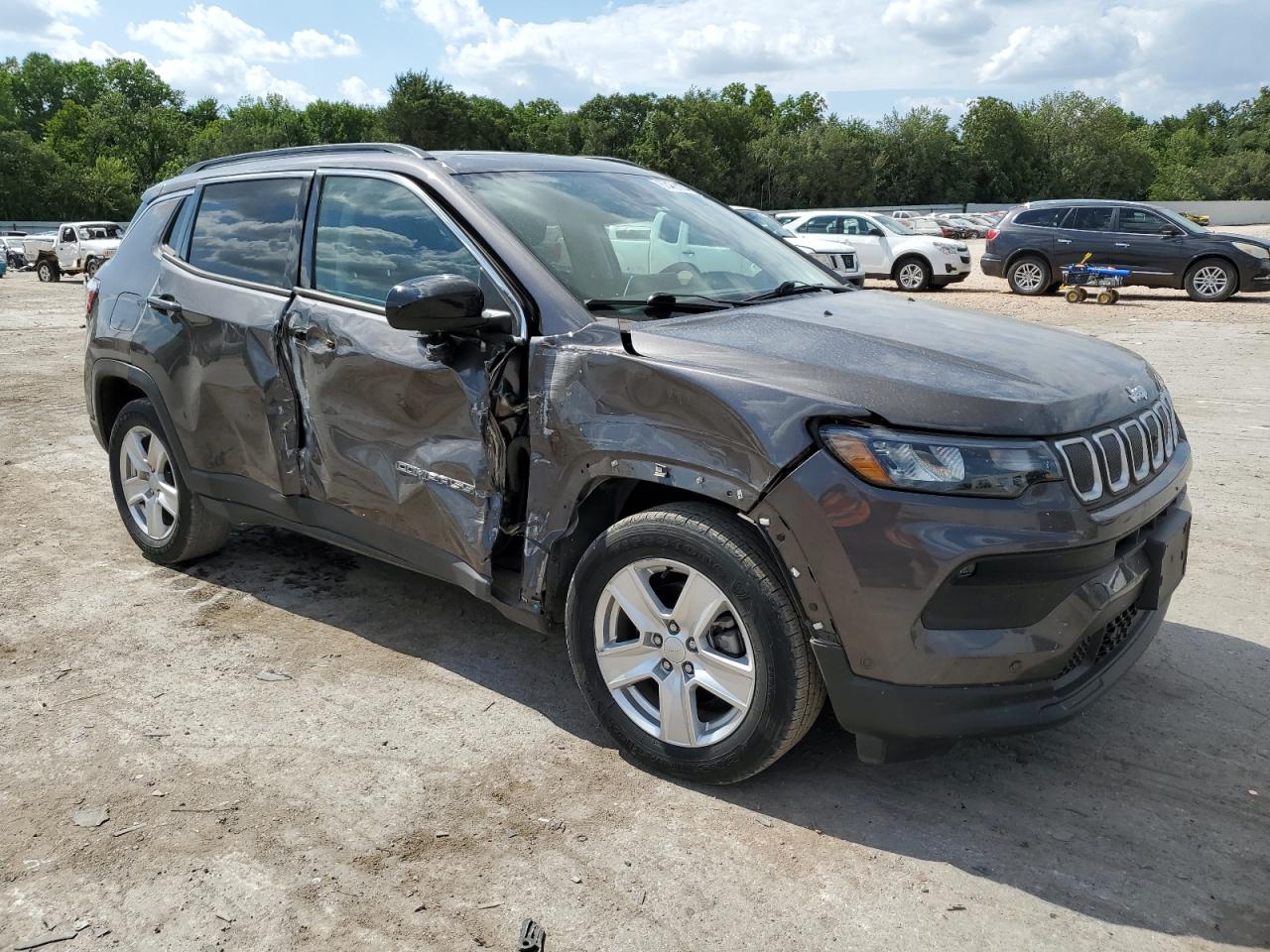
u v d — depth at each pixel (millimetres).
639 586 2908
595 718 3293
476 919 2400
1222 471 6293
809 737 3219
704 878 2545
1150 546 2875
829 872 2564
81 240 27938
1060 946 2301
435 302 2900
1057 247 18266
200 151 88188
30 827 2750
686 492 2943
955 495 2465
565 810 2830
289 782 2967
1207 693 3480
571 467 2969
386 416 3410
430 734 3242
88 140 88625
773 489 2572
